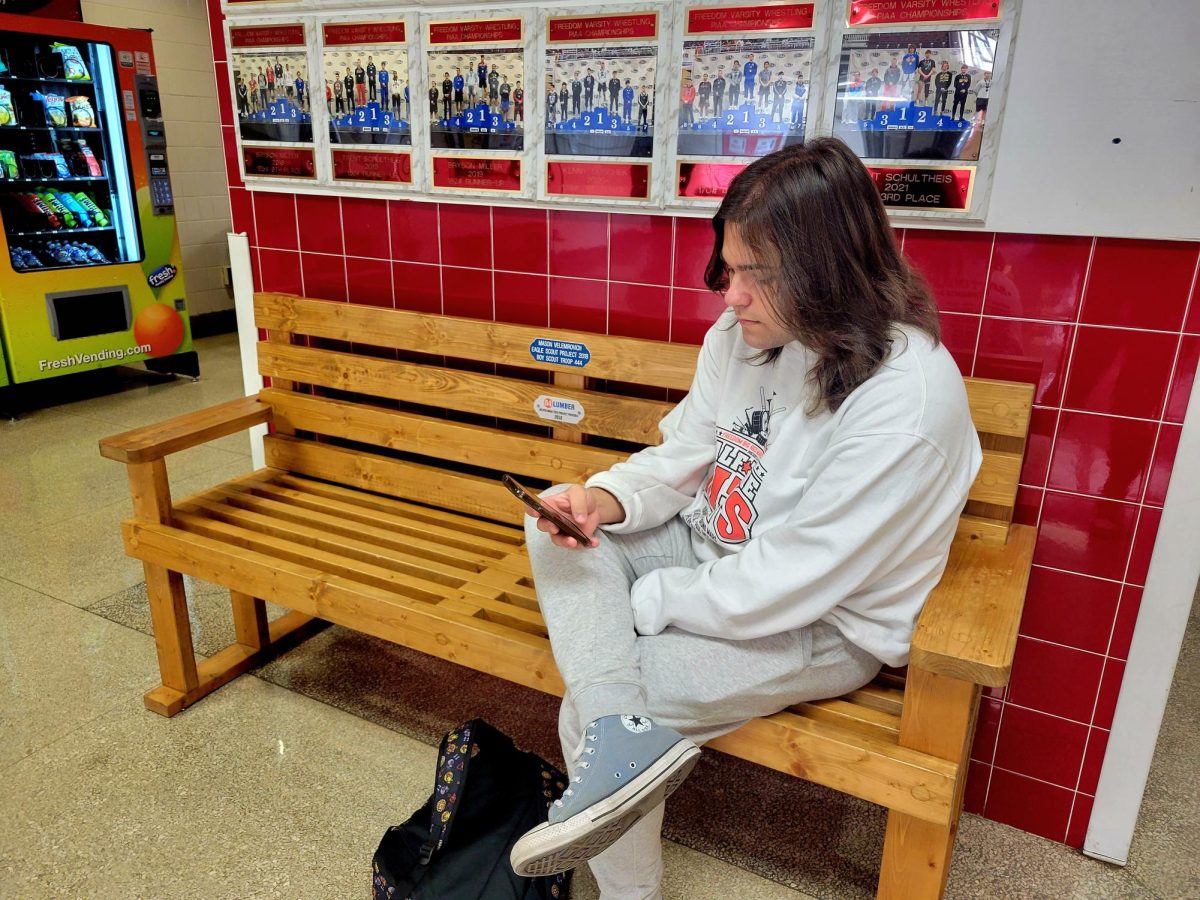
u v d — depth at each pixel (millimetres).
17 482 3699
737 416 1553
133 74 4766
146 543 2105
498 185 2084
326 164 2307
